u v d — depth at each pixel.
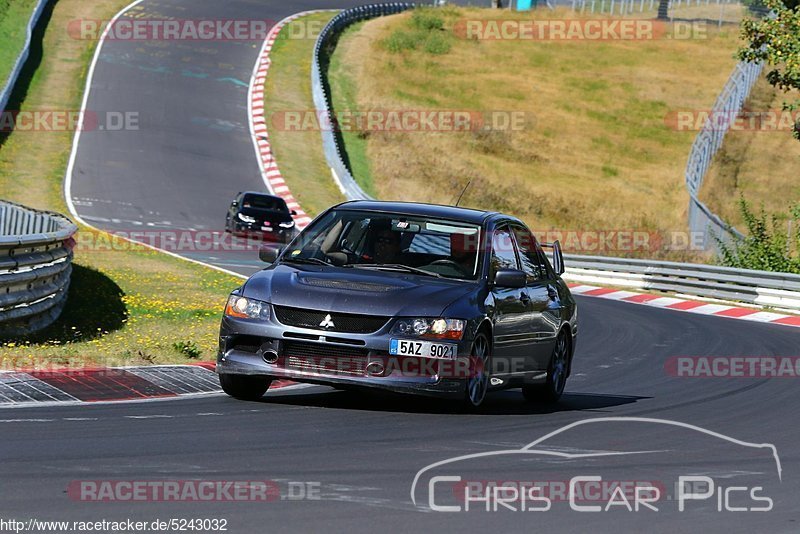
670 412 39.34
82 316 58.28
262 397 36.12
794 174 194.25
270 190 150.88
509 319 36.69
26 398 32.69
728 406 41.81
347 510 21.64
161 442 27.50
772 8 111.88
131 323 57.72
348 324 33.06
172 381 37.72
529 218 163.12
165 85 190.75
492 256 36.84
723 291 97.19
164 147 161.12
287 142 174.75
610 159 198.62
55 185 135.88
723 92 188.38
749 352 62.03
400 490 23.59
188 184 146.25
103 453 25.78
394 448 28.30
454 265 36.09
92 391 34.69
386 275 35.19
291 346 33.38
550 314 39.97
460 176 173.62
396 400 37.00
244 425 30.55
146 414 31.50
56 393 33.75
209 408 33.22
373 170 173.12
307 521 20.69
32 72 185.12
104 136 161.25
